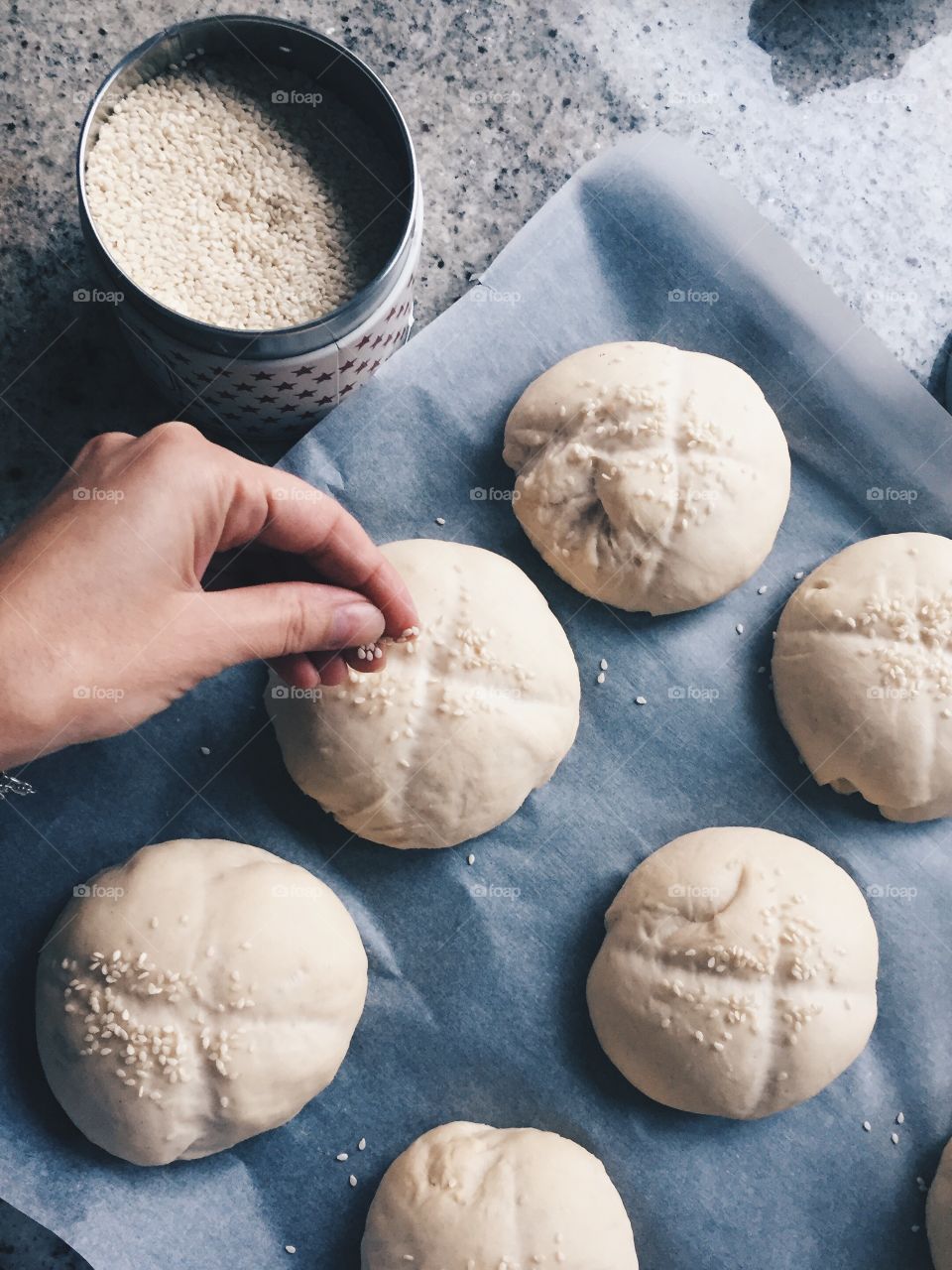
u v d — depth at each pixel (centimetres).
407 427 36
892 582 37
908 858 38
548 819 37
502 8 39
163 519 29
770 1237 36
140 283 32
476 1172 34
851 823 38
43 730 28
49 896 35
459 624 35
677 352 37
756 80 40
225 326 33
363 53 39
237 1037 33
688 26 40
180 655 29
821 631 37
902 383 37
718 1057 34
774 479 37
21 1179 34
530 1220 33
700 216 37
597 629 38
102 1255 34
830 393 38
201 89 33
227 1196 35
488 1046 36
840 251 39
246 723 36
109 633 28
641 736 37
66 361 37
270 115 34
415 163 31
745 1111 35
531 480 36
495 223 39
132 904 34
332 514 31
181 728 36
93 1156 34
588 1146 36
